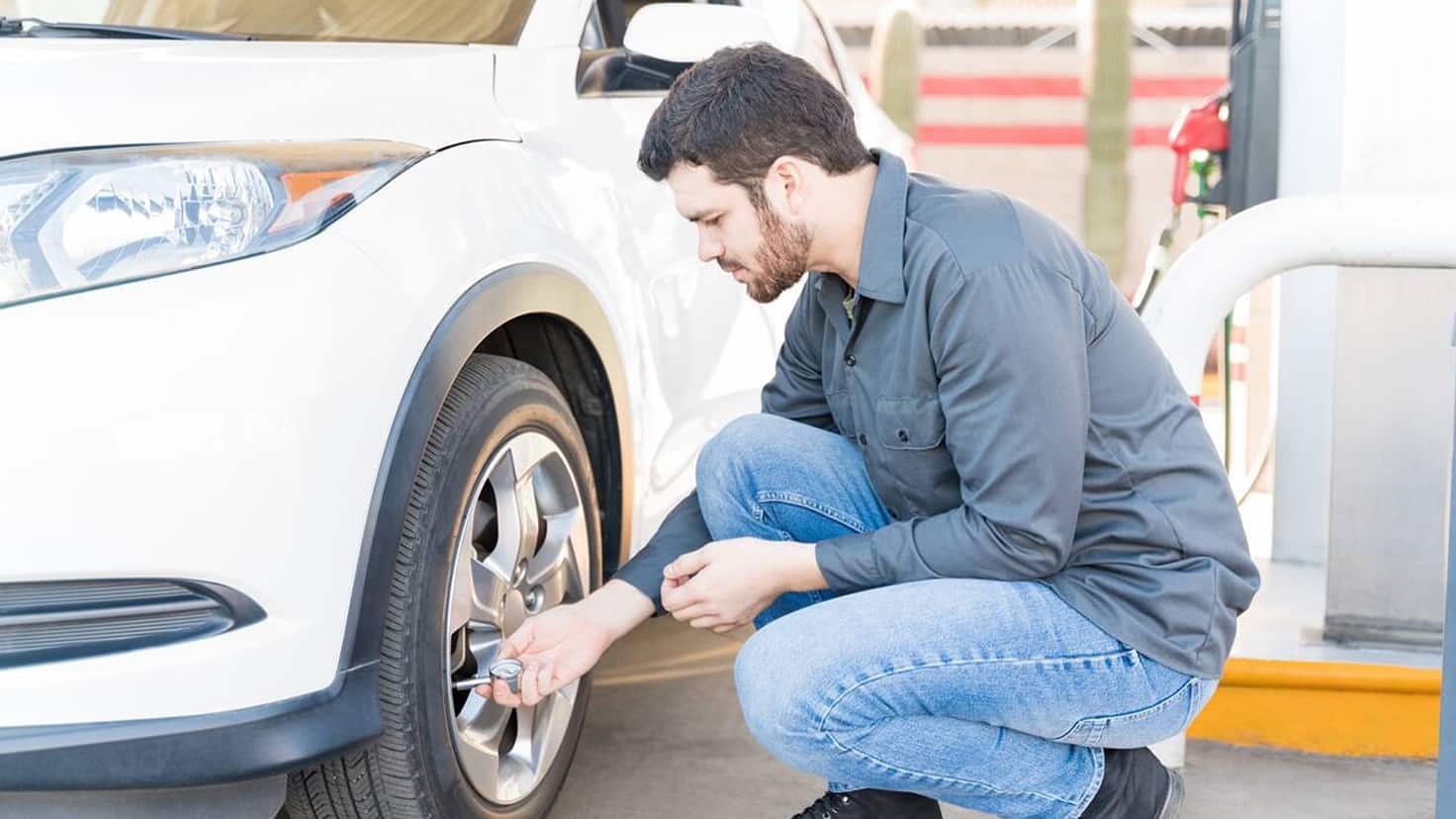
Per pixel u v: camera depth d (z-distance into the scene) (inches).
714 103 65.5
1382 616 108.2
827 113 66.1
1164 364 70.7
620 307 94.8
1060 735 70.7
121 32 88.0
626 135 100.7
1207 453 70.5
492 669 74.9
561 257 86.1
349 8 102.1
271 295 65.2
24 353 60.8
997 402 65.1
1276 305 133.4
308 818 73.7
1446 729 67.5
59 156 63.3
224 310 63.9
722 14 104.4
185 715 64.1
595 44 110.1
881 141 150.5
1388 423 106.1
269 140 68.3
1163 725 70.6
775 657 68.9
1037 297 65.1
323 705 67.2
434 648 73.6
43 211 62.4
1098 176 392.5
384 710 71.4
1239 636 110.7
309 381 65.3
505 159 83.5
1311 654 106.4
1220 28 389.4
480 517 82.0
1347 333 106.3
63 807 66.1
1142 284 152.4
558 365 93.3
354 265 68.6
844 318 71.2
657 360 101.1
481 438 76.9
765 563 71.1
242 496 63.6
